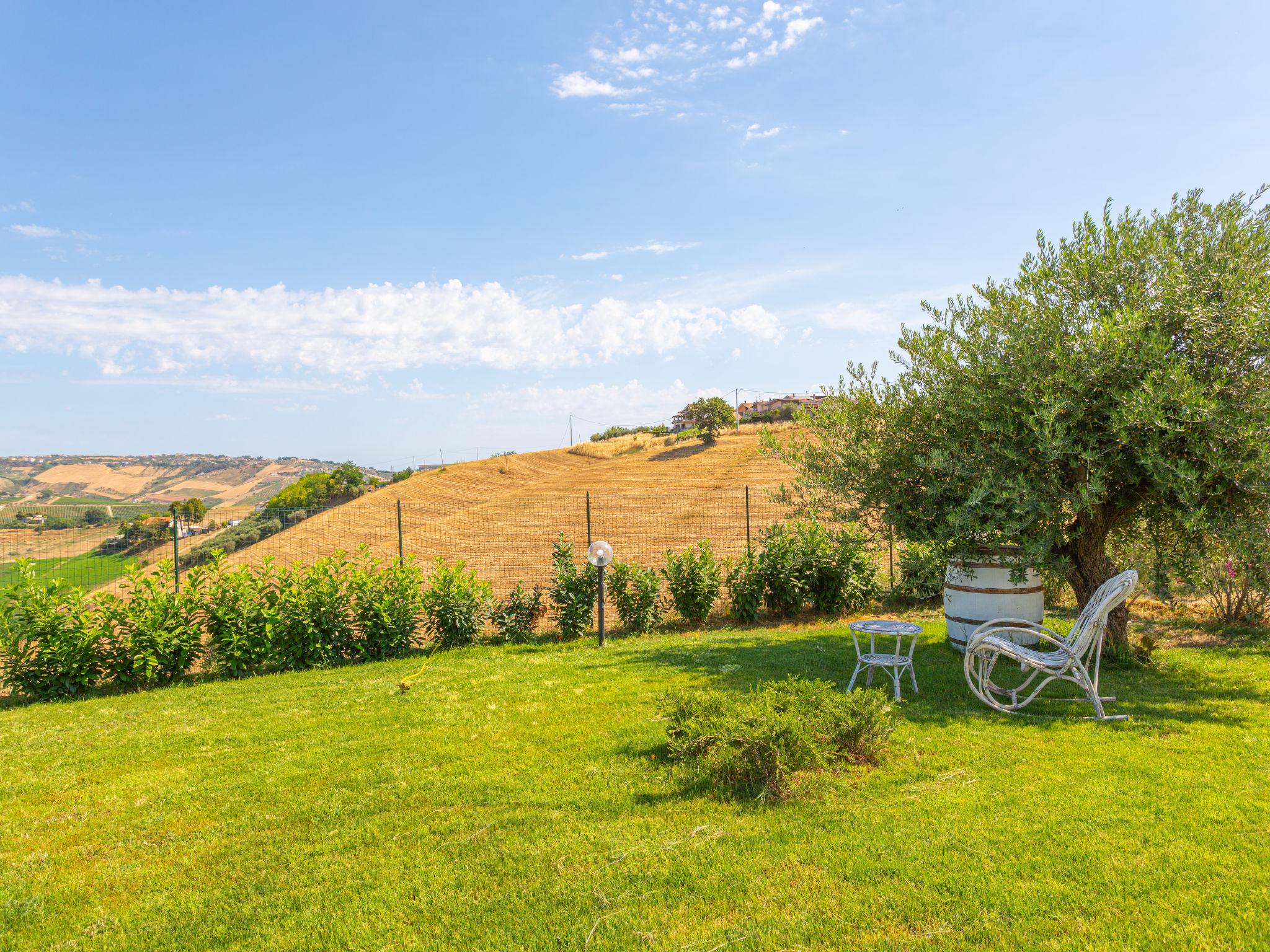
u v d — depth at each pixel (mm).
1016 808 3729
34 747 5891
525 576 19109
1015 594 7133
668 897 3064
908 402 7328
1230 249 6102
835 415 7852
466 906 3092
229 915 3146
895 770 4352
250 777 4828
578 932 2848
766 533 11039
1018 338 6559
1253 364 5992
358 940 2898
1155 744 4660
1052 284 6855
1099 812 3641
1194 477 5590
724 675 6926
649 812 3926
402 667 8516
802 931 2764
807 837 3537
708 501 29516
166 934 3021
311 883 3379
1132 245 6402
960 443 7047
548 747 5078
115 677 8469
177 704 7258
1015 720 5273
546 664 8031
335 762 5008
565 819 3883
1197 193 6555
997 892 2951
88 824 4207
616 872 3291
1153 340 5738
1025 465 6430
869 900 2957
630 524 26266
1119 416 5777
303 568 9336
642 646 8930
